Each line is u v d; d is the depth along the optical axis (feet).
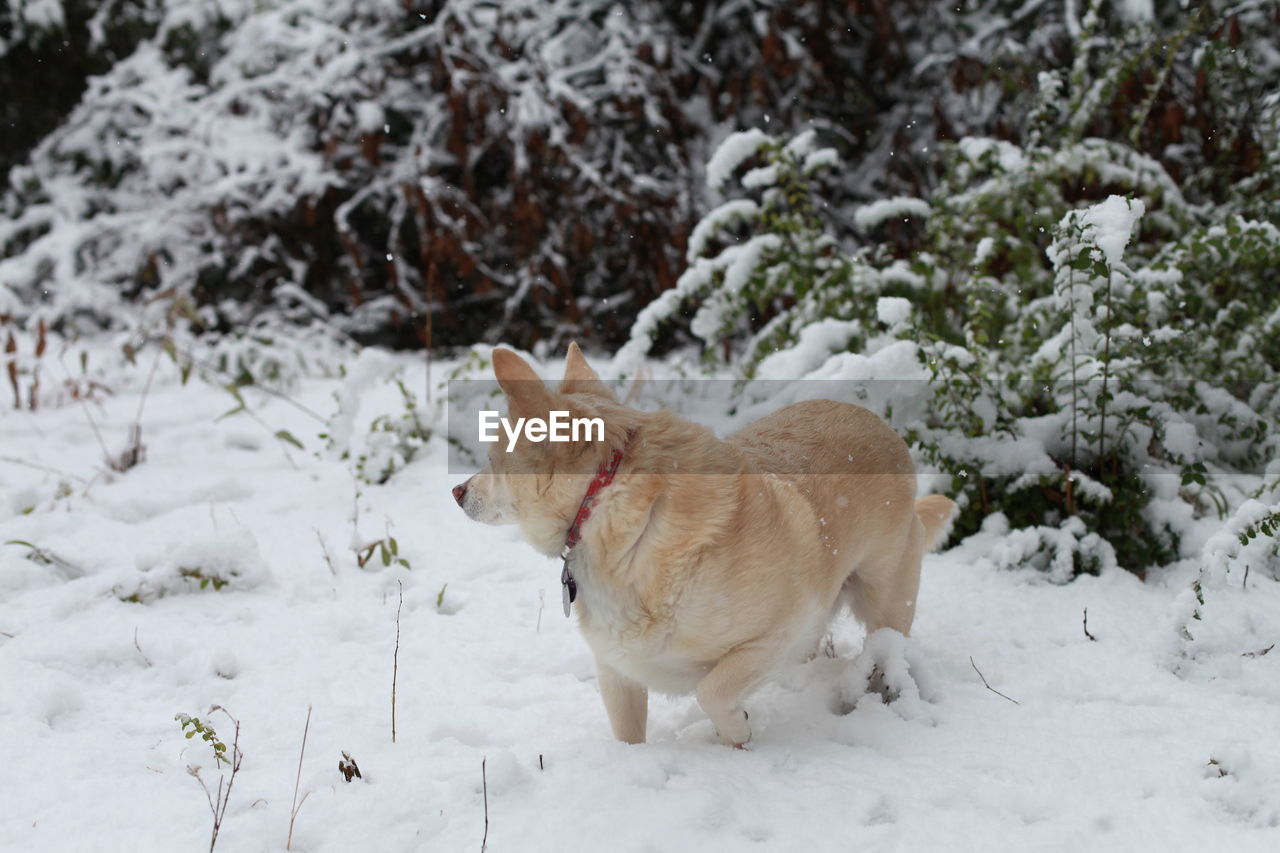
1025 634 11.84
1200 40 24.35
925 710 10.04
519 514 9.44
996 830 7.85
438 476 18.25
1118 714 9.80
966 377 15.08
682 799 8.25
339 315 34.99
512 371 9.00
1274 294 18.06
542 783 8.74
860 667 10.49
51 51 37.93
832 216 31.17
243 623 12.71
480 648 12.03
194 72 37.88
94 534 15.40
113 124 36.52
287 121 34.27
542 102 30.89
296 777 9.01
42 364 26.48
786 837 7.82
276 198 32.37
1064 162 18.67
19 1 36.29
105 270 34.53
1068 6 26.68
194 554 13.48
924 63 30.50
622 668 9.33
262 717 10.34
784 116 31.83
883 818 8.20
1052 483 13.74
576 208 31.30
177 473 18.67
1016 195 18.72
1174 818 7.92
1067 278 13.21
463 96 30.96
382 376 19.12
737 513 8.94
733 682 9.06
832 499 10.11
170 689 11.05
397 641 10.70
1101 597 12.66
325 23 33.83
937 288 18.72
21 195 37.47
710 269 20.10
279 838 8.04
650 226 31.12
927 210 20.20
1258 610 11.57
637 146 32.32
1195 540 13.37
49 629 12.21
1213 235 14.73
